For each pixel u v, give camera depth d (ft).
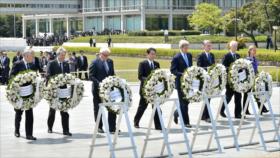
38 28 482.69
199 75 61.26
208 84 61.21
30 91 55.36
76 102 57.67
